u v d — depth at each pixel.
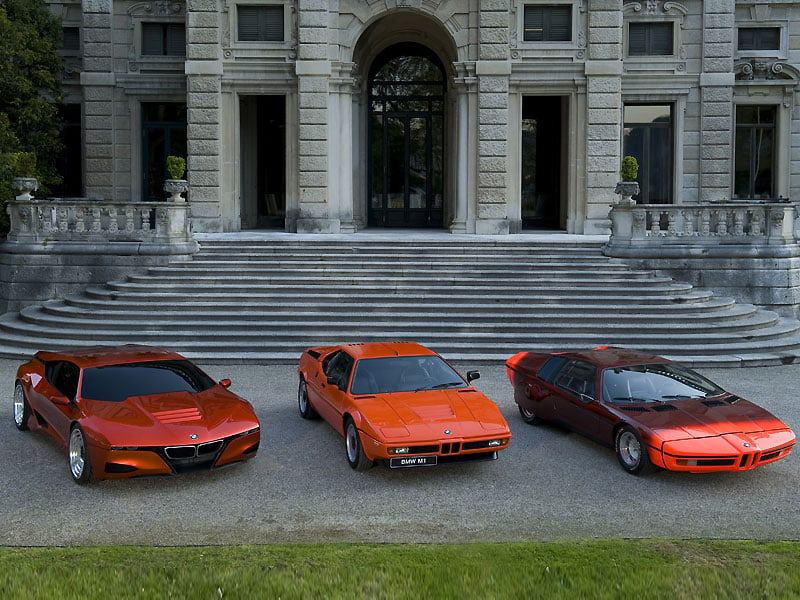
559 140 30.25
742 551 7.84
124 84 29.58
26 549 7.94
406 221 31.09
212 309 19.14
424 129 30.89
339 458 11.23
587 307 19.09
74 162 31.02
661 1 28.75
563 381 12.13
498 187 26.53
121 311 19.09
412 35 30.17
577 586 6.88
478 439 10.20
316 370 12.62
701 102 29.06
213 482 10.25
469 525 8.89
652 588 6.84
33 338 18.48
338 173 26.78
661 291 19.91
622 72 27.06
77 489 9.96
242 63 26.47
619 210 21.44
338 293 19.89
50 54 27.09
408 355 11.98
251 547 7.97
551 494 9.88
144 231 21.33
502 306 19.11
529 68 26.47
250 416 10.70
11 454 11.31
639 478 10.45
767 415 10.82
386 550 7.85
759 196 30.64
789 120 30.28
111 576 7.07
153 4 29.36
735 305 20.50
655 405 10.99
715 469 9.91
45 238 21.28
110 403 10.45
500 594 6.73
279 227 30.27
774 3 29.84
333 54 26.44
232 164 26.84
